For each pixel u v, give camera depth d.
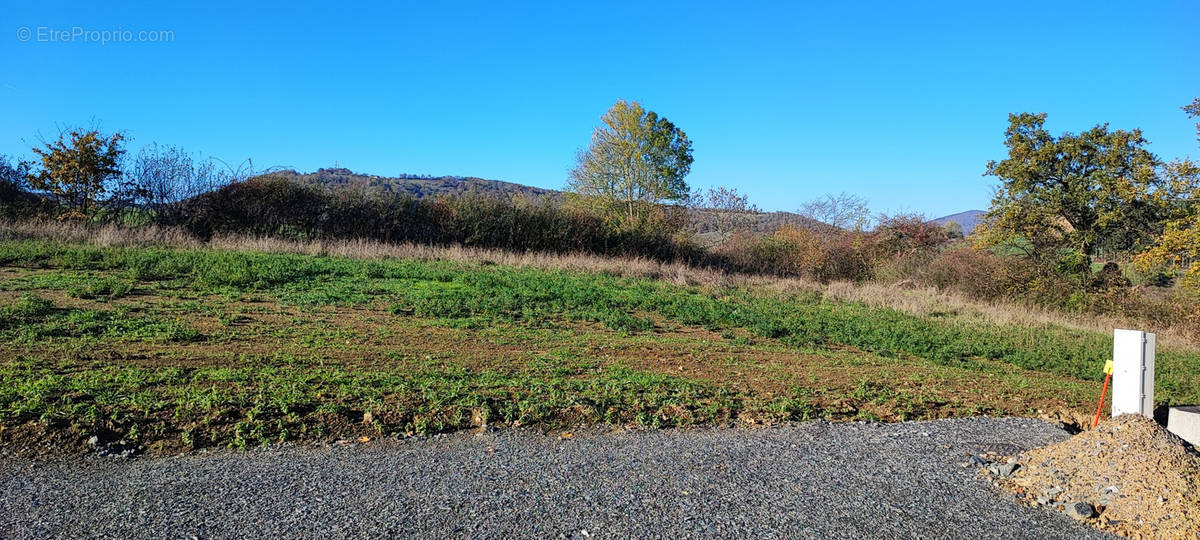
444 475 5.18
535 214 28.12
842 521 4.75
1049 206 33.12
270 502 4.55
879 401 8.44
